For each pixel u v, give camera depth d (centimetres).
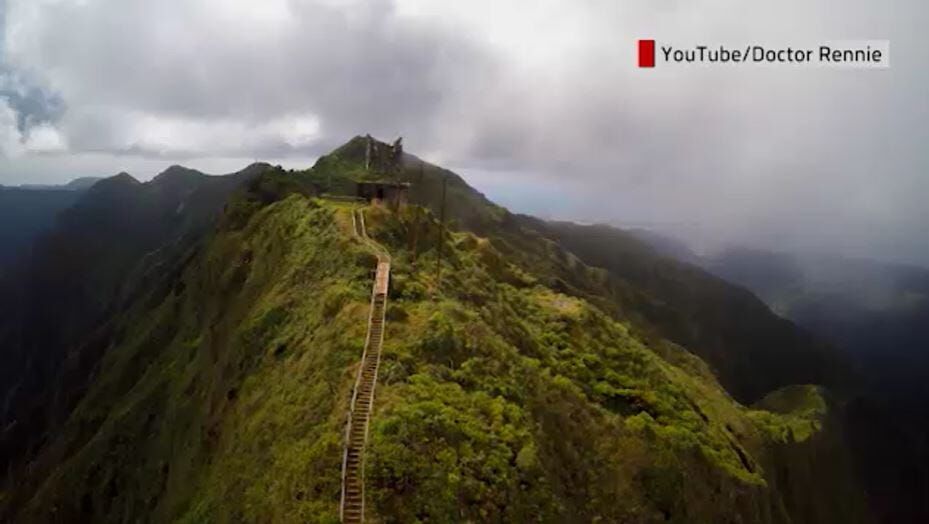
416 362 4031
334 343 4281
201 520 3909
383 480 3084
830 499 9194
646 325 14700
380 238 6234
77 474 7512
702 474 5294
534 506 3369
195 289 9044
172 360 8369
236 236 8469
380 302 4678
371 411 3509
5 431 16588
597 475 4378
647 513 4431
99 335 15862
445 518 3011
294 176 10250
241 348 5475
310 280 5634
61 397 15012
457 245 7612
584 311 6919
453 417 3544
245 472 3803
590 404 4994
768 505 5869
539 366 5084
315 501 3070
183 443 5969
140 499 6400
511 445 3606
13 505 9444
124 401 8600
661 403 5784
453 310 4819
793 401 11700
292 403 3966
